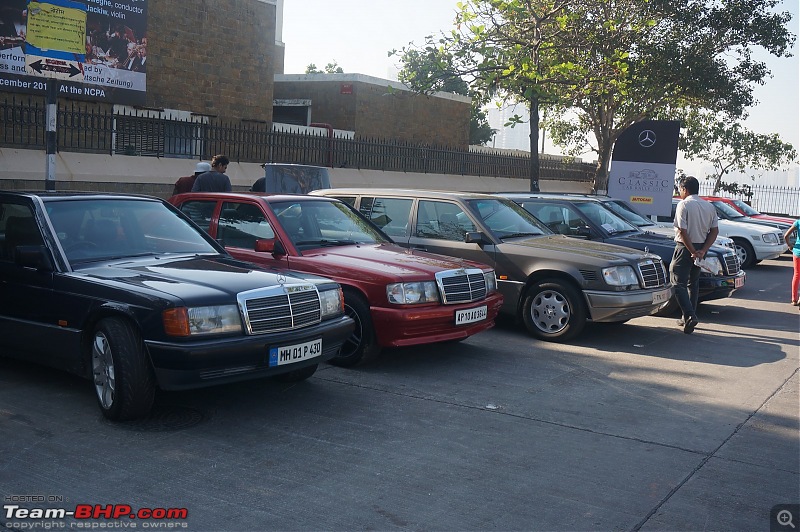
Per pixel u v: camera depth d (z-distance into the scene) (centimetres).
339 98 2536
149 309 535
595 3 1895
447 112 2856
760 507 455
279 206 805
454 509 436
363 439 546
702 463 525
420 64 1717
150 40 1770
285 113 2664
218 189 1135
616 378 747
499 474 491
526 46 1677
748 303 1280
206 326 539
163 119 1577
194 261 646
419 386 691
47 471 469
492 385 703
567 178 2941
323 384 686
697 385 732
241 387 666
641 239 1100
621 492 470
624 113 3094
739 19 2719
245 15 1989
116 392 544
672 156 1702
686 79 2672
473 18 1695
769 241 1802
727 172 3941
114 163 1495
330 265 747
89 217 654
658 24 2659
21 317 623
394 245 852
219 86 1947
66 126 1427
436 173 2227
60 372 688
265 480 467
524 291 920
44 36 1072
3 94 1472
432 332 741
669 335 972
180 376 529
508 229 963
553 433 576
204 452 509
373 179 2005
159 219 699
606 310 870
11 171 1344
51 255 608
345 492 454
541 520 427
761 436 588
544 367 780
